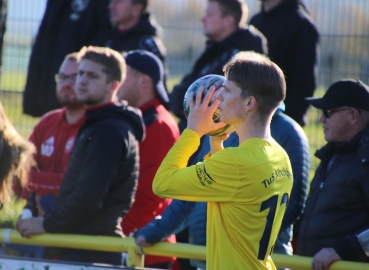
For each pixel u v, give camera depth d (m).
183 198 11.10
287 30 22.16
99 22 25.64
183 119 21.50
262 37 21.05
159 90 19.08
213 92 11.42
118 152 15.16
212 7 20.58
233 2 20.39
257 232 10.82
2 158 14.40
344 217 14.09
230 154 10.82
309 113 33.78
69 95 18.19
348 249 13.68
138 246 14.49
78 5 25.89
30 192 17.89
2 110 14.69
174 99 21.62
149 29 24.09
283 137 15.13
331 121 14.84
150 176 17.58
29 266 13.97
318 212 14.45
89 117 15.69
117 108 15.86
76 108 18.30
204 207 15.05
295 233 17.73
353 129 14.68
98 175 14.86
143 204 17.38
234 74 10.98
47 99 26.00
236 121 11.12
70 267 13.78
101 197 14.94
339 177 14.27
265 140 11.15
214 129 11.52
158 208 17.59
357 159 14.21
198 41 39.06
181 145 11.42
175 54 39.12
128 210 15.87
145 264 17.08
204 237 15.02
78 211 14.89
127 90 18.80
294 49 22.09
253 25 23.55
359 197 14.02
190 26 39.72
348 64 34.91
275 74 11.01
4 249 17.50
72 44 25.73
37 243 15.09
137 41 23.75
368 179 13.90
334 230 14.12
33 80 26.34
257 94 10.89
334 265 13.40
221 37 20.66
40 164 18.39
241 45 20.27
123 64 16.66
